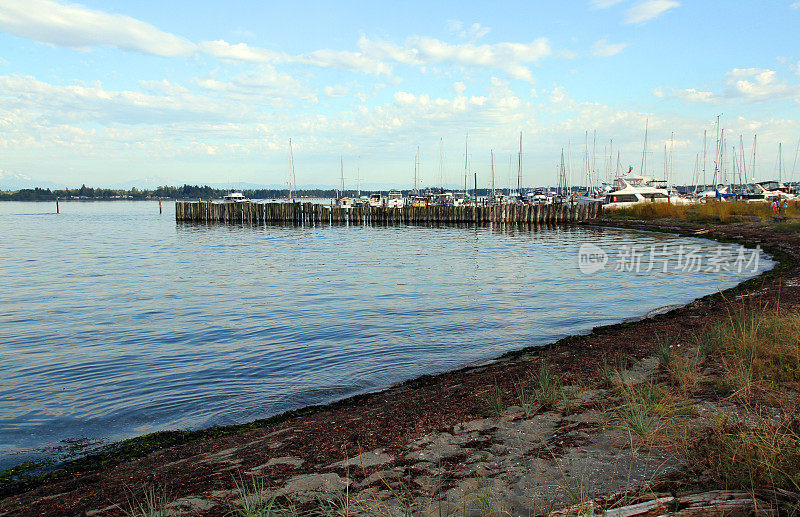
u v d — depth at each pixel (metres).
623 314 16.27
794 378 7.15
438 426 6.91
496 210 67.75
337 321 16.06
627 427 5.84
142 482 5.92
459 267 28.47
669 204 60.78
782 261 26.05
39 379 11.07
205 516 4.69
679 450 5.18
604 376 8.28
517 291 20.81
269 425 8.26
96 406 9.49
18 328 15.78
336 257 34.19
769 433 4.93
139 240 49.47
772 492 4.07
